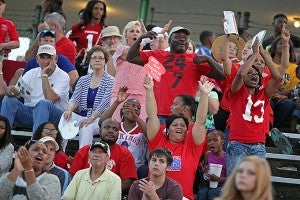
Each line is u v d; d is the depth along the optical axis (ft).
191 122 96.02
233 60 110.32
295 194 101.55
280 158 103.30
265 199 63.10
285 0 165.17
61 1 129.18
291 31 170.60
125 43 112.88
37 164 82.89
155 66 94.02
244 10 169.58
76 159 93.35
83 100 106.22
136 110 98.73
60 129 100.58
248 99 92.53
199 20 173.47
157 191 83.35
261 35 91.35
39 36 115.55
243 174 63.31
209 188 94.27
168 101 99.30
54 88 107.14
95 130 102.53
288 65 107.04
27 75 107.65
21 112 106.01
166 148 89.20
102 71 106.73
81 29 127.44
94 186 86.89
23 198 81.35
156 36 100.99
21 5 171.12
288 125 111.86
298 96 110.63
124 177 92.79
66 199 86.79
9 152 92.79
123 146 97.76
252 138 92.12
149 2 172.14
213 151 95.35
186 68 100.07
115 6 173.17
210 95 102.53
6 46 124.47
